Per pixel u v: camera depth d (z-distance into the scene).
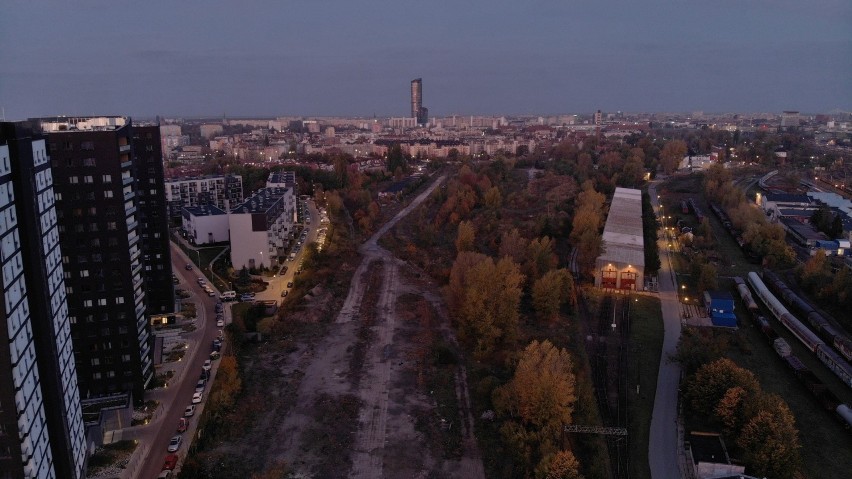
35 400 97.50
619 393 156.62
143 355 155.12
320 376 169.38
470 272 198.88
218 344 184.88
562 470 113.62
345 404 154.00
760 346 188.38
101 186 139.75
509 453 133.38
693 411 147.62
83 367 145.62
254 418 147.62
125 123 151.12
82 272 141.88
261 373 170.38
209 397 151.88
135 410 148.38
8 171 92.62
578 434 136.88
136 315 149.12
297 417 148.50
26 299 97.19
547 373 135.38
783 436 123.31
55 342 106.50
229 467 127.81
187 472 122.44
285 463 129.75
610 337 190.38
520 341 187.12
